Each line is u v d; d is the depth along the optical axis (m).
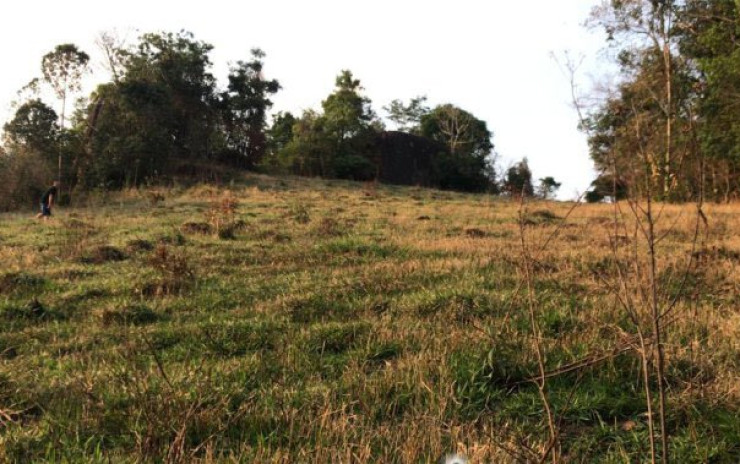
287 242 11.90
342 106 43.94
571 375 4.69
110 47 32.78
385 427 3.88
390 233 13.38
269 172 41.91
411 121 59.34
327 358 5.28
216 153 38.09
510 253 9.87
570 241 11.69
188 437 3.75
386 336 5.60
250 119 41.09
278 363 5.09
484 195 31.83
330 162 42.34
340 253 10.34
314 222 15.25
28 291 7.89
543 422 4.11
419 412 4.09
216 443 3.74
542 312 6.13
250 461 3.43
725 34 20.02
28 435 3.79
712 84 20.48
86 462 3.45
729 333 5.51
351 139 44.81
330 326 5.93
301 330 5.85
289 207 20.30
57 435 3.83
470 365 4.76
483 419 4.16
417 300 6.84
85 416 4.02
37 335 6.09
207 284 8.23
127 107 30.06
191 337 5.85
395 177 45.34
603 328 5.59
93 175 28.67
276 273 9.01
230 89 40.50
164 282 7.97
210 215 14.32
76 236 12.77
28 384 4.61
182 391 4.25
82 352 5.56
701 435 3.80
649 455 3.66
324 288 7.68
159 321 6.61
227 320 6.41
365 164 43.56
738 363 4.90
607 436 3.94
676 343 5.12
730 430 3.83
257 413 4.10
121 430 3.87
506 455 3.45
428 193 31.44
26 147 27.61
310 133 42.38
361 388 4.49
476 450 3.45
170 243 11.67
